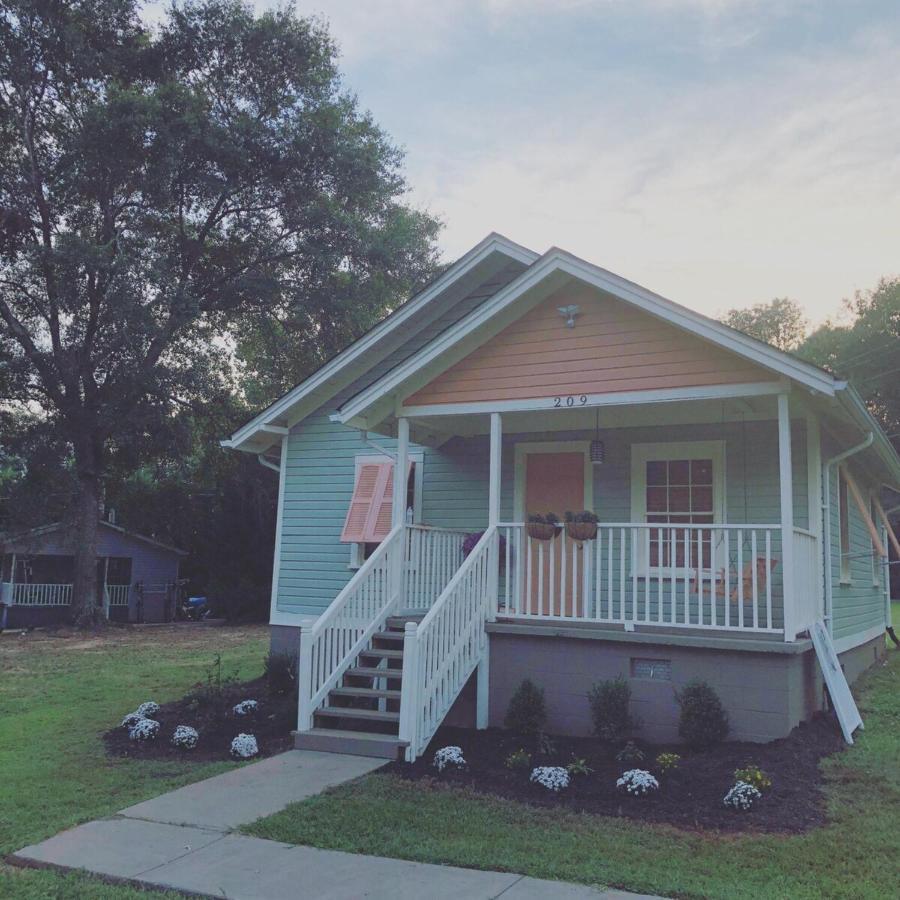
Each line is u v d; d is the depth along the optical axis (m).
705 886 4.93
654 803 6.55
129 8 25.95
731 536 10.38
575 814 6.34
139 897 4.93
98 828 6.16
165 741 8.99
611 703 8.36
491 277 12.84
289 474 13.84
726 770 7.20
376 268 28.94
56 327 25.91
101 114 23.66
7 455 27.14
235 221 28.05
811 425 10.05
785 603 8.18
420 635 8.24
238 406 29.50
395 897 4.86
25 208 24.98
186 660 16.73
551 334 9.73
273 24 26.52
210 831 6.06
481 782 7.22
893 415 39.88
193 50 26.61
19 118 24.98
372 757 8.12
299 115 27.16
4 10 23.83
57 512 27.34
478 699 9.28
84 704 11.66
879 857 5.41
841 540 12.44
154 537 36.06
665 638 8.45
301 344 29.86
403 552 10.33
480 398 10.00
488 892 4.91
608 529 10.23
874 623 15.59
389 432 11.53
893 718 9.58
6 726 10.17
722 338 8.48
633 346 9.26
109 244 23.80
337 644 9.24
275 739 8.92
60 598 30.22
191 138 24.52
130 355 24.86
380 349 13.43
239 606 28.42
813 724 8.68
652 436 11.11
